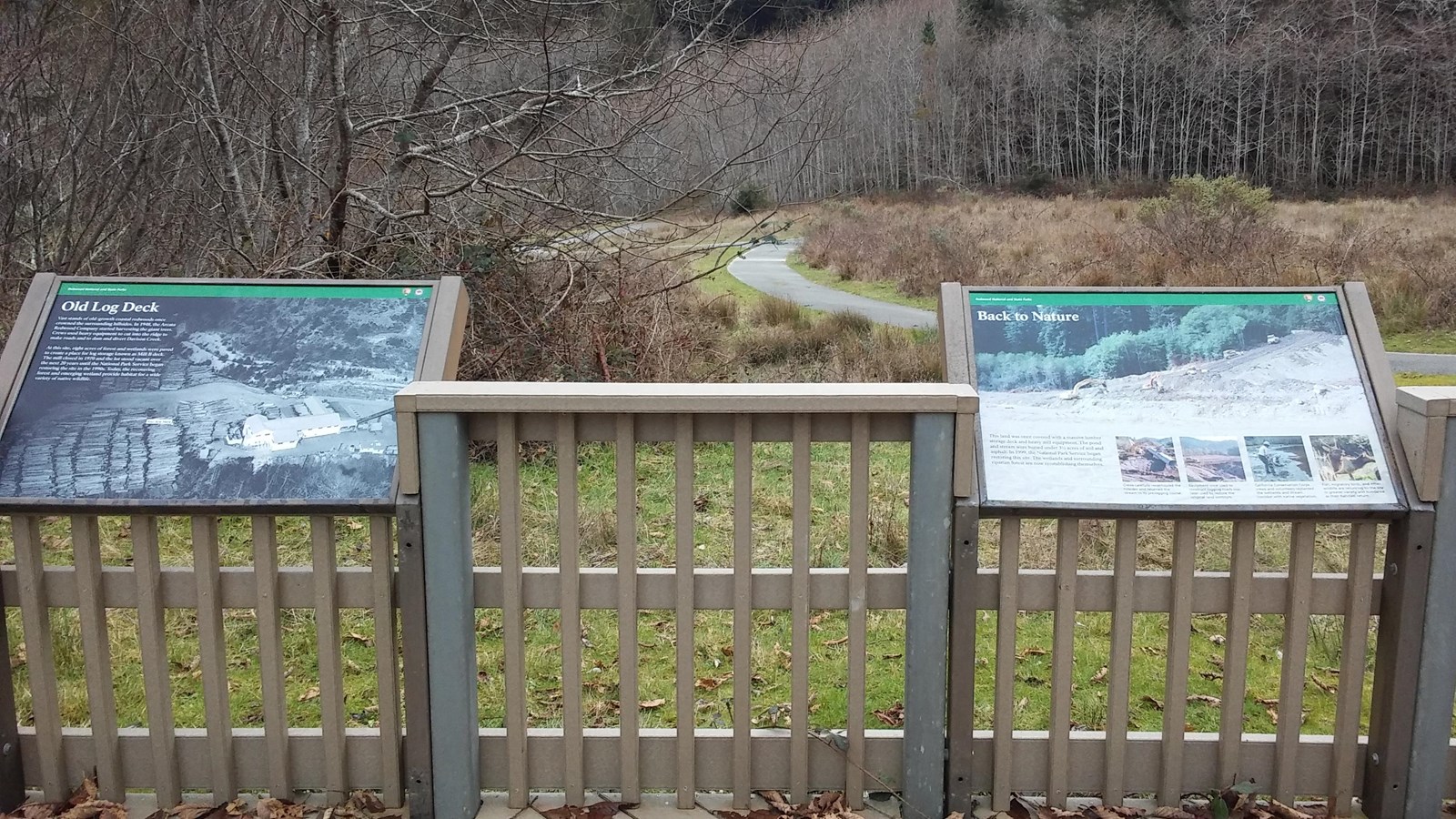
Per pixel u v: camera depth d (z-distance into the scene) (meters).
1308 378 2.54
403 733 2.71
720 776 2.61
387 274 7.43
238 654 4.02
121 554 5.27
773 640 4.13
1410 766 2.47
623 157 7.76
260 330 2.67
